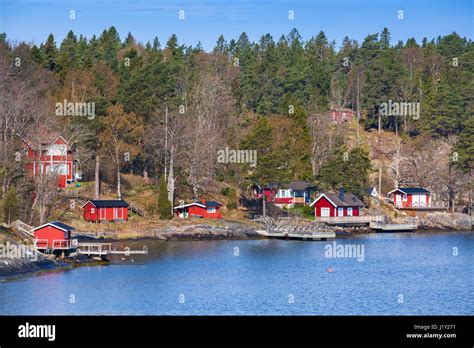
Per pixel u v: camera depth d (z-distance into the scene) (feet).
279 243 442.91
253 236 469.57
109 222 440.86
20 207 394.32
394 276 323.37
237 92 648.79
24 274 300.61
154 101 522.06
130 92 515.50
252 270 334.03
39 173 408.26
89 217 440.45
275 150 506.07
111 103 503.61
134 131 494.18
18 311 242.58
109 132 484.74
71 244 337.93
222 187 547.90
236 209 526.16
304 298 273.33
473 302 270.26
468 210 586.04
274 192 544.62
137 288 282.97
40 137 423.64
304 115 586.04
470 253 404.16
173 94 576.20
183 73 644.27
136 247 401.08
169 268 332.60
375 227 524.93
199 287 288.71
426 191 595.06
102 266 332.60
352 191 548.72
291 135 575.79
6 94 435.94
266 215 522.47
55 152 451.94
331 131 640.58
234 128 565.94
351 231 512.22
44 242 331.77
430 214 561.84
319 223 508.12
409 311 255.70
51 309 246.06
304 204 561.84
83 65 568.00
